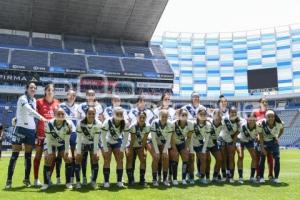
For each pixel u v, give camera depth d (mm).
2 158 19719
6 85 38906
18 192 7070
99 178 9727
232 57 55375
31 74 40125
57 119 7602
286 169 12867
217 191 7348
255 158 9031
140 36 48750
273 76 46250
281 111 47781
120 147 8164
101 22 44500
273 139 8922
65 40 46625
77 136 7891
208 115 9805
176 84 54656
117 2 40812
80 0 39656
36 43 44438
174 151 8445
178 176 10328
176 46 55594
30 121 8008
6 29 44375
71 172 7875
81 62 43875
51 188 7633
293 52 52375
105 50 47062
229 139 9055
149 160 17188
